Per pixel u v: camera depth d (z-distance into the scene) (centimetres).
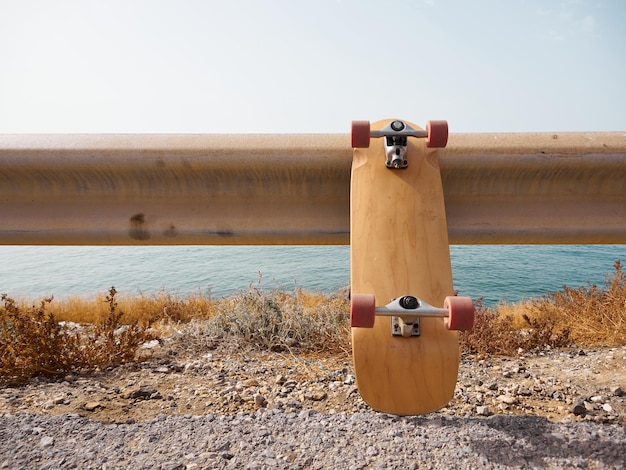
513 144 195
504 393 313
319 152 197
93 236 214
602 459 189
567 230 204
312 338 545
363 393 149
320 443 210
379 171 171
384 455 198
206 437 217
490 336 486
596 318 570
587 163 195
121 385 340
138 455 200
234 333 538
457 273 3150
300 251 4294
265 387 333
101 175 207
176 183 208
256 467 187
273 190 207
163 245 218
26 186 212
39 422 237
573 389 318
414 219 162
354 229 164
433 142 167
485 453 197
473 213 205
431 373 147
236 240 212
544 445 204
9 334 394
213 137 201
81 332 549
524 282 2780
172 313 842
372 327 142
